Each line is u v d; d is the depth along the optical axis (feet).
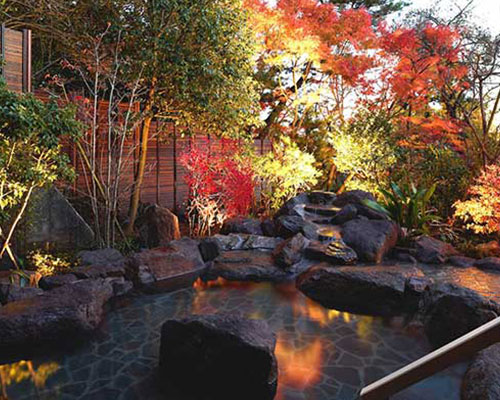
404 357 13.75
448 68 32.58
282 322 16.57
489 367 10.09
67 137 27.07
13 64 19.99
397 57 37.35
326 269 20.26
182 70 24.23
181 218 34.14
